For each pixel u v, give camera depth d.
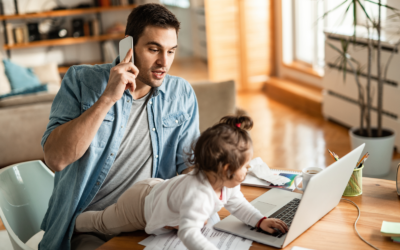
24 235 1.57
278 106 5.35
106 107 1.29
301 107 5.13
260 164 1.60
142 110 1.54
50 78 5.35
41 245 1.51
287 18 5.91
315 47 5.45
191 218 1.06
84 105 1.42
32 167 1.68
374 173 3.04
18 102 3.49
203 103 2.50
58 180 1.53
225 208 1.26
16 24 6.24
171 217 1.15
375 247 1.07
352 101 4.12
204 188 1.09
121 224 1.27
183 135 1.66
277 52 6.20
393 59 3.38
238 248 1.11
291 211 1.28
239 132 1.09
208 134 1.09
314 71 5.47
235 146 1.06
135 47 1.40
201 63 5.99
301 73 5.72
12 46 5.95
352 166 1.22
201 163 1.08
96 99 1.44
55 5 6.32
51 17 6.37
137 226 1.26
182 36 5.80
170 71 5.89
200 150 1.08
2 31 6.16
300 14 5.82
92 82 1.45
